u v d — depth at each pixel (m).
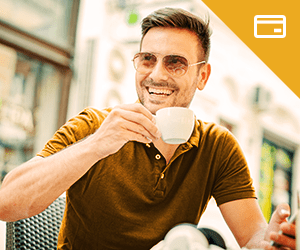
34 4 3.61
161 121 0.97
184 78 1.36
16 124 3.54
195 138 1.45
